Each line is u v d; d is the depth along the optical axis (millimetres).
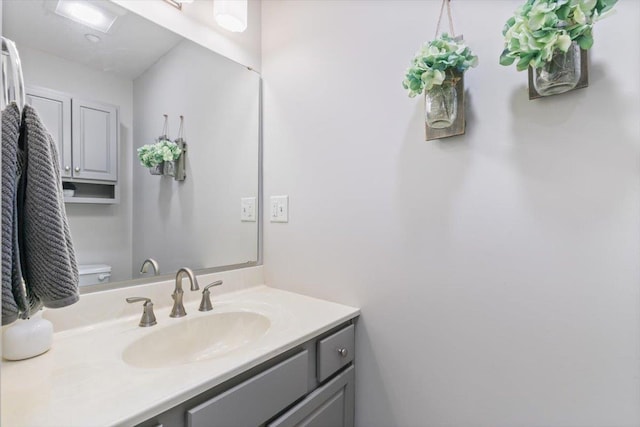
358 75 1156
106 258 1018
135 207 1095
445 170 957
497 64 863
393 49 1070
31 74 885
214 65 1324
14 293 545
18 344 724
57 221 601
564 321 773
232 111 1374
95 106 1006
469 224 914
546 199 793
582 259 749
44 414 531
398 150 1057
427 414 997
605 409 725
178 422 631
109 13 1037
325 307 1165
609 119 713
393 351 1069
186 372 685
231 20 1260
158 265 1145
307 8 1320
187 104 1235
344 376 1088
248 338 1093
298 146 1344
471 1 906
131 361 839
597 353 733
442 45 844
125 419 529
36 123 593
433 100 881
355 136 1163
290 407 892
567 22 674
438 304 973
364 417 1129
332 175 1229
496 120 864
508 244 850
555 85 720
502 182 856
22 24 873
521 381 833
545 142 792
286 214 1388
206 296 1137
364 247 1141
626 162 698
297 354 906
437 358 976
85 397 584
